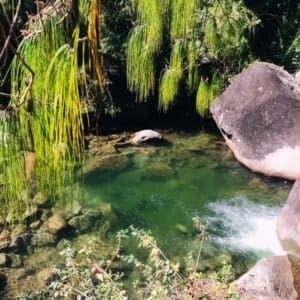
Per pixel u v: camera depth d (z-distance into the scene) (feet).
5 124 3.19
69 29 3.29
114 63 20.61
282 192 21.66
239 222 19.49
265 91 24.23
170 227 19.15
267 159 22.82
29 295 14.55
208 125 27.89
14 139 3.23
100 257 16.48
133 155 24.48
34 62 3.18
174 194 21.54
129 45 3.96
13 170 3.28
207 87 24.36
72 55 3.19
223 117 24.98
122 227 18.71
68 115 3.28
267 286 14.28
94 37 3.36
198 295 10.64
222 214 20.11
